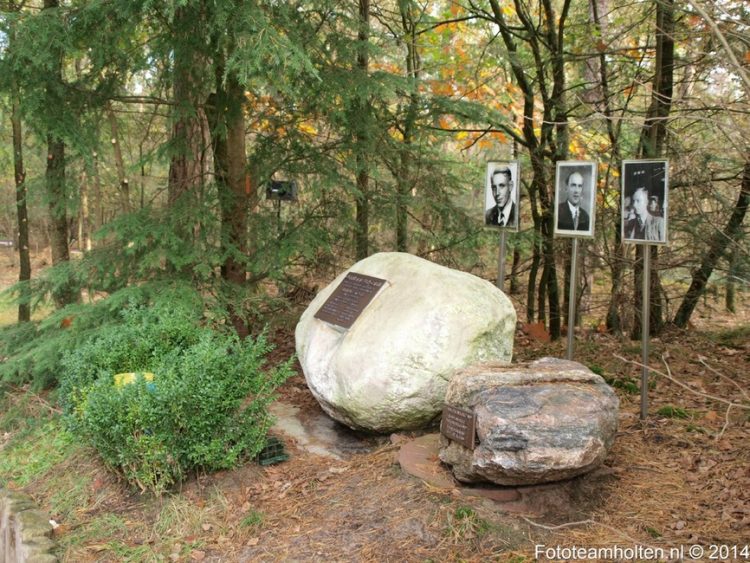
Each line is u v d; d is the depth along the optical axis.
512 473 3.50
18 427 6.21
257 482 4.34
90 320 5.99
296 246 6.62
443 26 10.06
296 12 6.14
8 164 9.98
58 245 7.50
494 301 4.80
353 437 4.98
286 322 7.55
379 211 7.53
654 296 7.58
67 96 6.03
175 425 4.27
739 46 4.95
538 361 4.29
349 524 3.69
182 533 3.90
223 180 7.03
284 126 7.13
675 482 3.83
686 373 5.85
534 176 8.42
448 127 9.84
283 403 5.86
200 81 6.30
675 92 7.65
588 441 3.49
